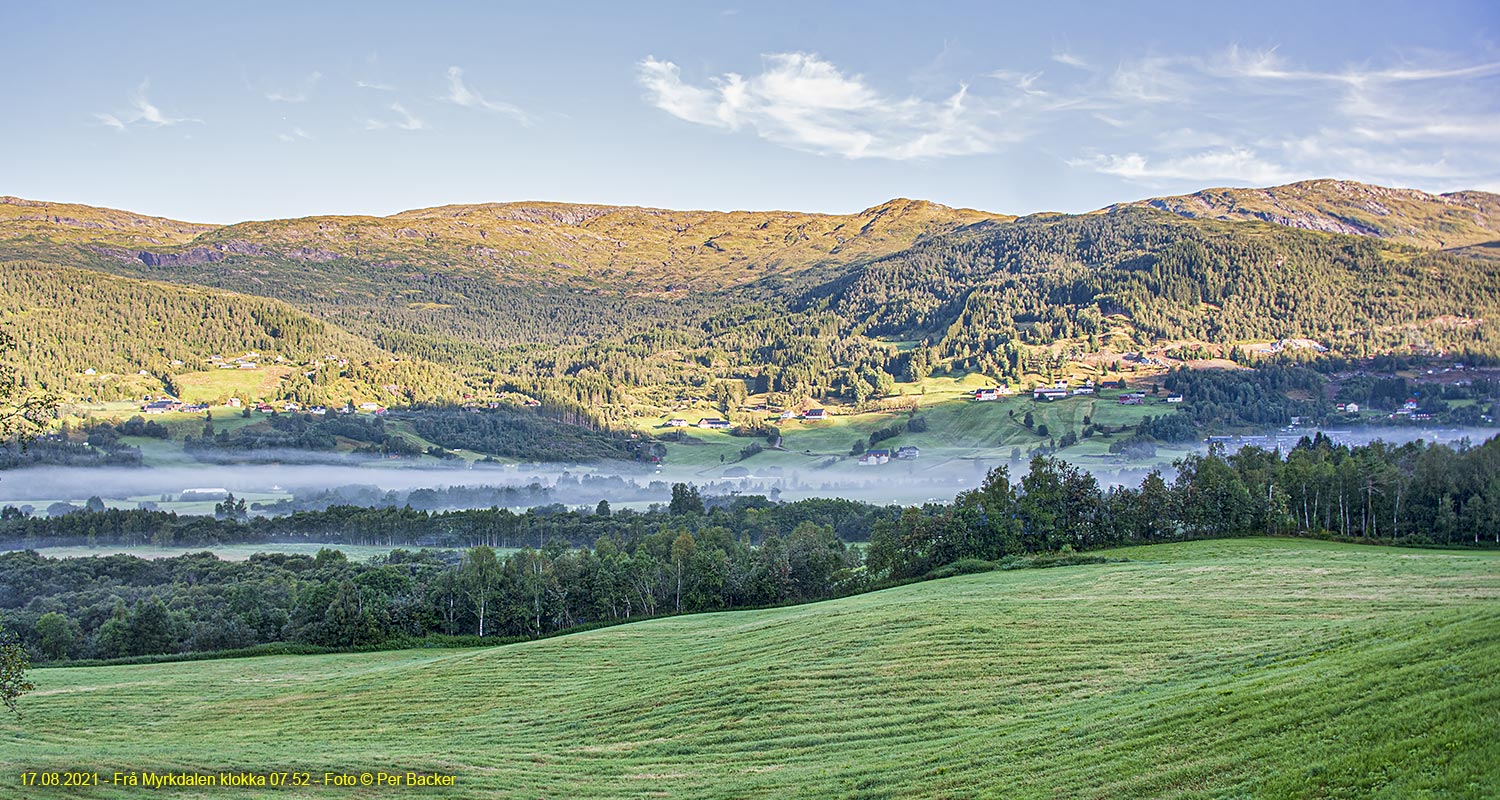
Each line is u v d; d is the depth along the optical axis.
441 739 54.50
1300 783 27.08
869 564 118.94
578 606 111.75
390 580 119.56
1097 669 51.62
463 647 101.06
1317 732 30.19
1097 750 35.03
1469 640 34.44
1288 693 35.03
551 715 58.25
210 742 57.19
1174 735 34.28
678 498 198.62
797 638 70.00
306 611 108.50
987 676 52.75
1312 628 54.28
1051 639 59.62
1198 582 78.31
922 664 56.62
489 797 39.50
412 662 86.12
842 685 54.31
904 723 46.28
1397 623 48.56
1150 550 108.62
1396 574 76.19
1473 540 114.94
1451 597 62.69
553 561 117.50
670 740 48.81
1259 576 79.38
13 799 37.09
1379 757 26.75
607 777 42.56
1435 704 28.62
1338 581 73.94
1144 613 65.31
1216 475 125.00
